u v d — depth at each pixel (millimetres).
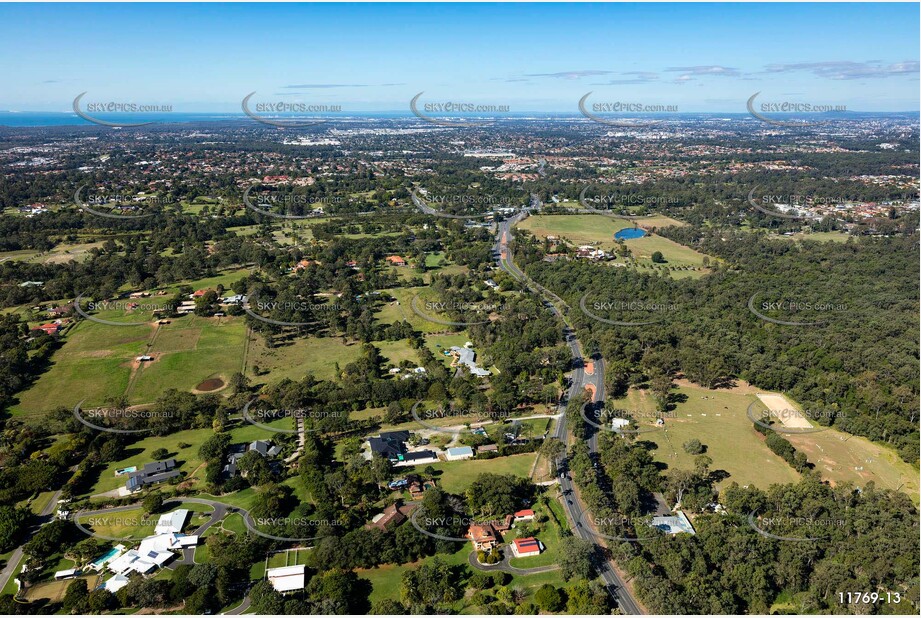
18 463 137875
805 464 143250
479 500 125312
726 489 134125
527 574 110312
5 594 103250
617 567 113250
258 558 112125
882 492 129875
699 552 111688
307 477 133000
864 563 109500
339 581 103500
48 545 111062
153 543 114000
